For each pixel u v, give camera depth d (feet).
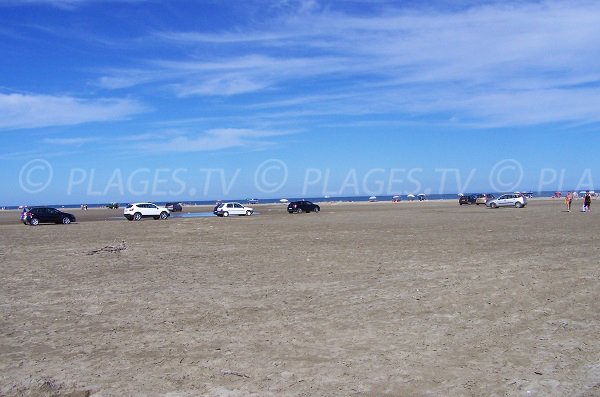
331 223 121.19
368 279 41.75
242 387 18.93
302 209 197.26
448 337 24.77
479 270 44.14
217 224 127.44
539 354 21.91
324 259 55.16
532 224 100.01
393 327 26.89
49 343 25.50
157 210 167.53
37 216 139.64
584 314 28.45
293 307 32.30
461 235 80.02
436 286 37.55
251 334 26.27
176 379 19.93
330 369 20.63
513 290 35.14
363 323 27.89
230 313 31.07
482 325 26.81
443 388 18.40
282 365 21.29
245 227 113.70
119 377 20.29
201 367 21.26
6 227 130.52
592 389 17.95
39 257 61.87
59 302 35.53
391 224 112.88
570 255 52.29
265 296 35.96
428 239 74.90
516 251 57.11
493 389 18.20
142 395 18.38
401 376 19.67
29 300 36.29
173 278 44.83
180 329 27.68
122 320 30.04
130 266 53.11
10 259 60.18
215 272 47.85
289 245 71.26
